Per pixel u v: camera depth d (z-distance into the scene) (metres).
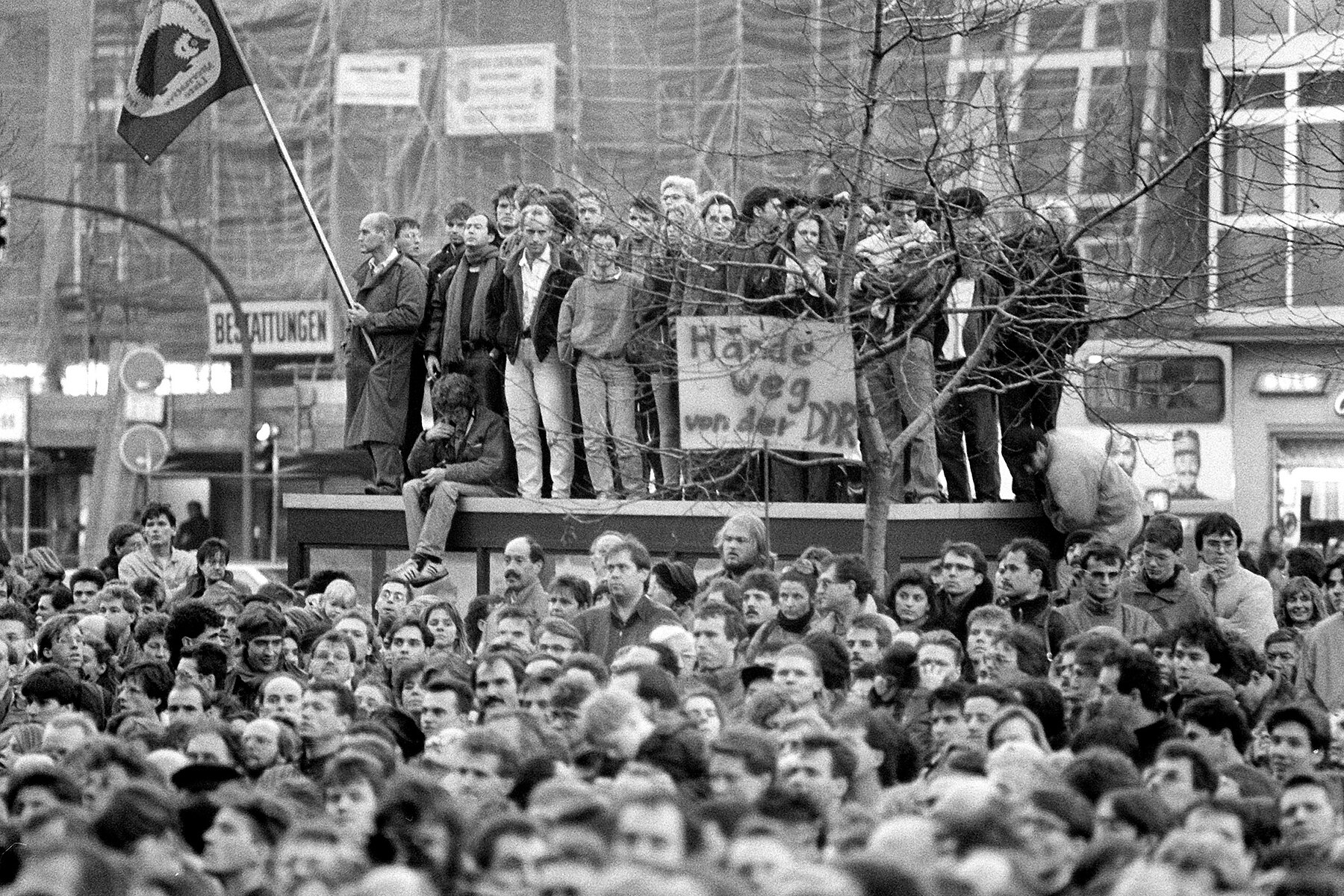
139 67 31.42
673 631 19.39
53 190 58.94
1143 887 10.34
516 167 52.78
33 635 25.48
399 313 29.88
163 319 59.00
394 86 53.88
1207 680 18.06
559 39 51.81
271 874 12.19
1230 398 47.56
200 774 14.73
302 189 30.84
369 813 13.04
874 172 27.28
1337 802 14.60
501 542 28.61
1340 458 48.12
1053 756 14.67
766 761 13.48
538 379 28.53
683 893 8.66
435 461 29.14
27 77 58.94
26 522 64.56
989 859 9.83
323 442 60.00
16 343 59.97
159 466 49.59
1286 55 42.75
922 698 18.17
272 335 57.84
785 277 25.55
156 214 58.34
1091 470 27.08
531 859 10.59
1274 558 30.66
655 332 27.25
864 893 8.91
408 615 22.89
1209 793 13.38
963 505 27.14
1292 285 44.28
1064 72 42.44
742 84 48.84
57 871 10.10
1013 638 18.91
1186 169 31.33
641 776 12.50
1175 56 42.94
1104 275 26.02
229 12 55.47
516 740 14.91
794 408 24.09
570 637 19.95
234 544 63.31
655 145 50.09
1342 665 21.11
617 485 28.27
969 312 23.80
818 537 27.00
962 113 28.41
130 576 29.80
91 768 14.60
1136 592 22.14
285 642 21.53
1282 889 10.80
